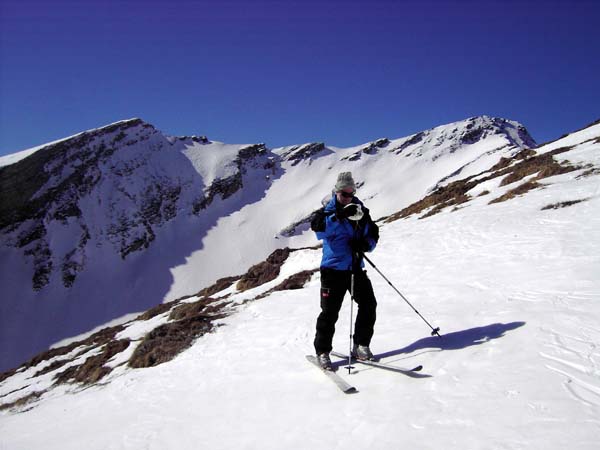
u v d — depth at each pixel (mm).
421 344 5852
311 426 4320
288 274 18344
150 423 5773
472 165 196500
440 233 15547
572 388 3891
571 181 17328
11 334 117188
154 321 20438
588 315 5441
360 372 5371
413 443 3602
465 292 8133
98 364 14312
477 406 3930
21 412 11969
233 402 5605
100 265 146000
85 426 6824
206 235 175750
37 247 144625
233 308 13773
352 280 5383
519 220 13766
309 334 8242
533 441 3273
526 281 7746
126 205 172625
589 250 8719
